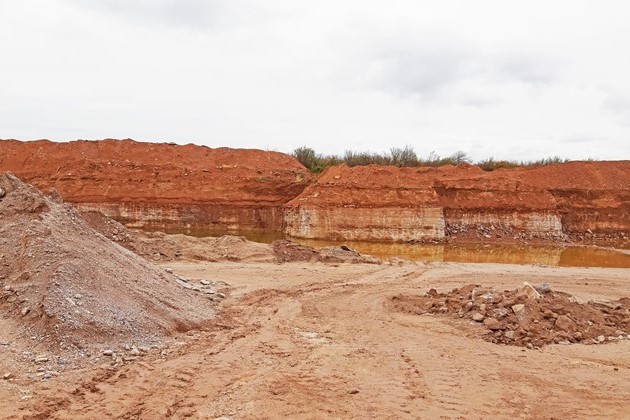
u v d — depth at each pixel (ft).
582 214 121.39
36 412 19.65
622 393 25.09
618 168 137.80
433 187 114.73
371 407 22.25
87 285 29.73
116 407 20.80
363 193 107.86
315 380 25.05
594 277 63.41
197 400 21.98
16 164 131.34
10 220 34.14
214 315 36.65
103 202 116.57
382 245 97.04
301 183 123.13
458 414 22.02
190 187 122.42
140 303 31.91
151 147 143.84
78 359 24.84
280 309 41.01
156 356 27.04
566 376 27.25
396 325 37.32
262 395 22.62
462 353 30.76
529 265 73.56
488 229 112.47
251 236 103.65
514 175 130.41
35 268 29.91
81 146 140.26
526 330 34.09
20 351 24.56
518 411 22.61
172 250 61.77
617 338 34.60
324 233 102.01
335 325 36.96
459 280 58.23
